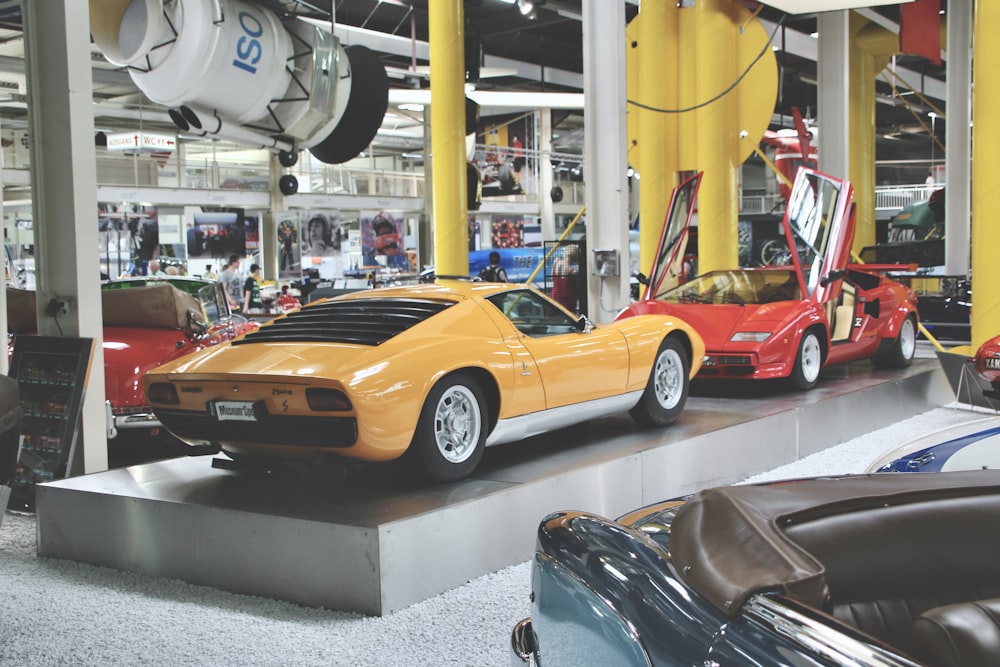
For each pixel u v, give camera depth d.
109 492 4.38
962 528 1.80
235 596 3.89
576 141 33.00
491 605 3.64
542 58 25.39
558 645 1.90
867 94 19.77
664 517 2.10
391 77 24.55
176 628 3.49
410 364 4.13
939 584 1.76
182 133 27.16
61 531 4.53
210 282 8.84
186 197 23.52
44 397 5.47
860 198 19.75
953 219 16.33
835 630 1.28
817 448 6.82
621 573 1.70
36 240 5.70
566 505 4.52
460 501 3.98
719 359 7.46
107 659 3.18
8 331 7.29
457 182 11.88
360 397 3.86
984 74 8.80
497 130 32.91
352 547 3.61
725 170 12.39
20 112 24.23
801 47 24.52
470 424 4.52
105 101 24.81
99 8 7.71
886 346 9.19
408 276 15.80
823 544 1.70
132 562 4.29
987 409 8.39
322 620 3.55
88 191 5.67
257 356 4.26
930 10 16.03
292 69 8.52
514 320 4.91
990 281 8.90
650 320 5.82
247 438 4.23
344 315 4.63
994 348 7.60
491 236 32.75
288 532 3.78
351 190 28.05
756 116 12.38
